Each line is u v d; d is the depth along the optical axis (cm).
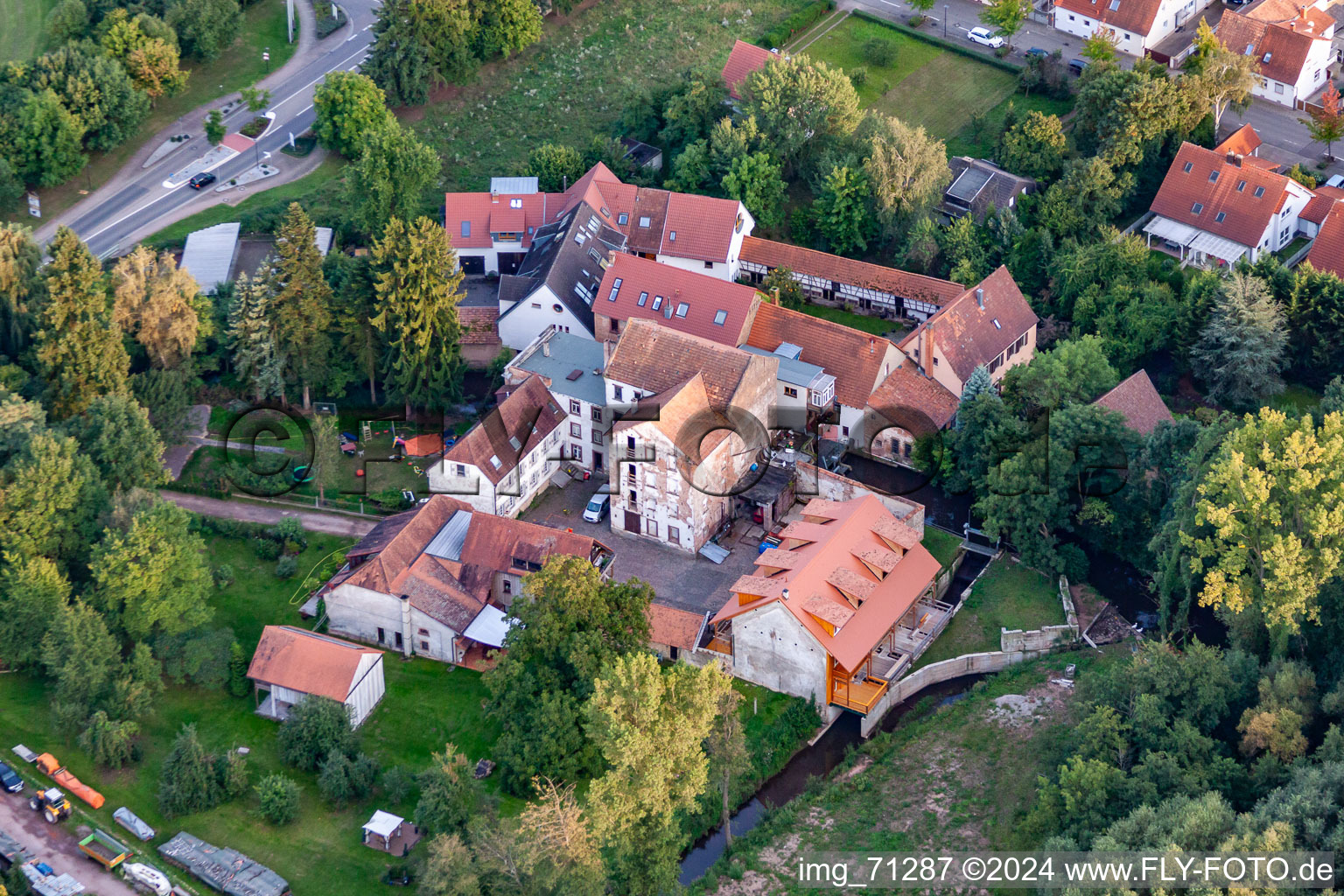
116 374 13362
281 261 14000
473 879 9269
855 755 11188
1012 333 14388
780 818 10656
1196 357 14188
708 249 15662
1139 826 9312
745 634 11512
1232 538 10812
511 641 11081
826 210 15962
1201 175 15712
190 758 10575
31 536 11738
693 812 10281
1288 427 10912
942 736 11250
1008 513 12419
